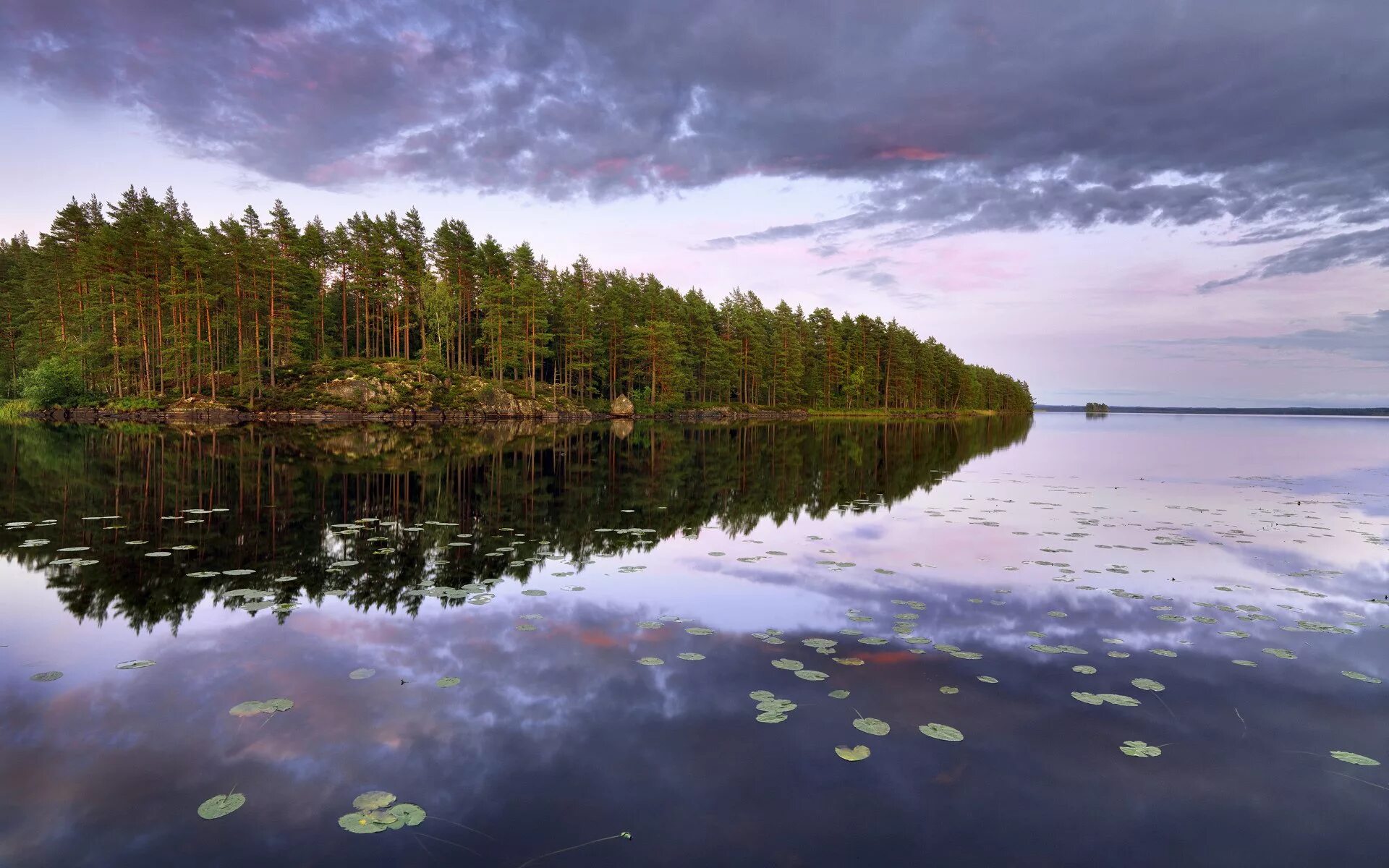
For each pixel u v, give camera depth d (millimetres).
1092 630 8789
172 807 4617
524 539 13844
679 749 5535
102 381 66312
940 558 12750
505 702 6344
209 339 66500
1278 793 5102
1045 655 7840
